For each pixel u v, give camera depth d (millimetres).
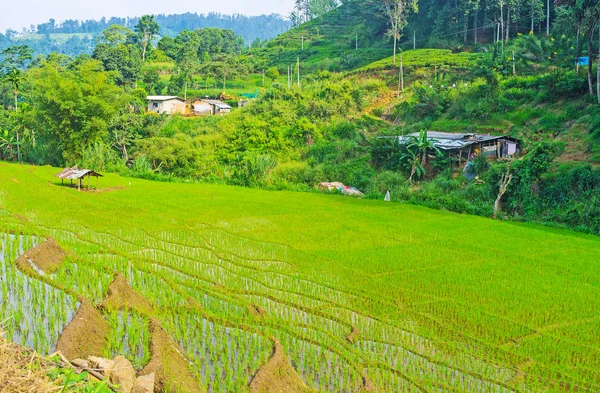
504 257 25250
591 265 24359
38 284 17578
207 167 58500
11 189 38281
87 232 26703
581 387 13328
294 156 59719
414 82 70750
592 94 51375
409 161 49156
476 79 65500
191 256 23500
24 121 63531
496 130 54000
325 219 33000
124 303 16406
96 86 58969
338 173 53000
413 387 13172
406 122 62719
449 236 29531
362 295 19281
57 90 57250
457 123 57906
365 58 90438
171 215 32094
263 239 27219
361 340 15688
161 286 19031
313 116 65500
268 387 12430
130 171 54906
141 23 127062
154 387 11977
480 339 15859
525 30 81750
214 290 19219
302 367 13961
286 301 18391
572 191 39344
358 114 66375
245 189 46750
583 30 54406
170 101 79625
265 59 111625
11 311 15344
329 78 78438
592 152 44000
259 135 62562
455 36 86562
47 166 57875
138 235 26734
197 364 13586
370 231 29953
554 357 14930
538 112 54406
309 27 128750
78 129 58750
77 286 18109
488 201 42188
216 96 88562
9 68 108938
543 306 18688
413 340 15766
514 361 14688
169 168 58000
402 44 93562
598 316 17953
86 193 39031
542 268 23484
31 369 8648
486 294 19734
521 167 41406
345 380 13266
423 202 41375
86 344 13484
